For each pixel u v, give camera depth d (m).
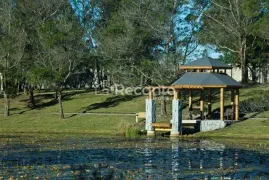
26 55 79.62
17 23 79.94
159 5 75.56
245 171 35.19
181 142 53.78
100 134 63.75
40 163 37.94
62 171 34.34
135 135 61.22
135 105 80.69
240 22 80.44
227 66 67.06
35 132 66.62
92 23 97.69
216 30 82.31
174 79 72.38
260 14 80.25
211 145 50.78
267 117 65.50
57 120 72.75
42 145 50.31
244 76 84.56
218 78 63.75
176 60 73.06
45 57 74.81
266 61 88.44
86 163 38.06
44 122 72.38
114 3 97.00
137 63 76.81
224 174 34.03
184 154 43.69
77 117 73.81
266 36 74.12
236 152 45.16
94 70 104.75
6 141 54.41
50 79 71.81
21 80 80.06
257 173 34.50
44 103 87.25
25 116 76.62
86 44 84.75
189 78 64.12
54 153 43.88
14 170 34.66
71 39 74.31
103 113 76.62
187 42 77.94
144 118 69.75
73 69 78.56
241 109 68.81
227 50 85.44
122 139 57.12
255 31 75.12
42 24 76.56
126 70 76.75
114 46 75.81
